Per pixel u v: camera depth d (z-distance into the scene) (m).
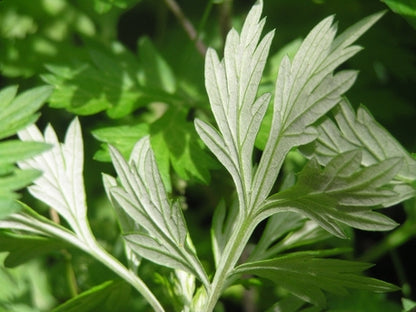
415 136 0.58
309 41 0.40
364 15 0.61
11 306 0.47
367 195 0.39
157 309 0.43
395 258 0.54
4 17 0.60
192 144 0.51
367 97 0.59
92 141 0.59
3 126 0.38
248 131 0.40
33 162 0.41
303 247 0.52
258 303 0.56
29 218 0.41
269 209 0.40
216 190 0.56
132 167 0.40
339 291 0.41
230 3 0.59
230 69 0.40
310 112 0.40
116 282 0.43
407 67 0.60
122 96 0.54
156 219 0.40
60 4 0.62
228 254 0.41
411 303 0.43
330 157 0.41
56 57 0.60
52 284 0.50
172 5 0.60
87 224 0.42
